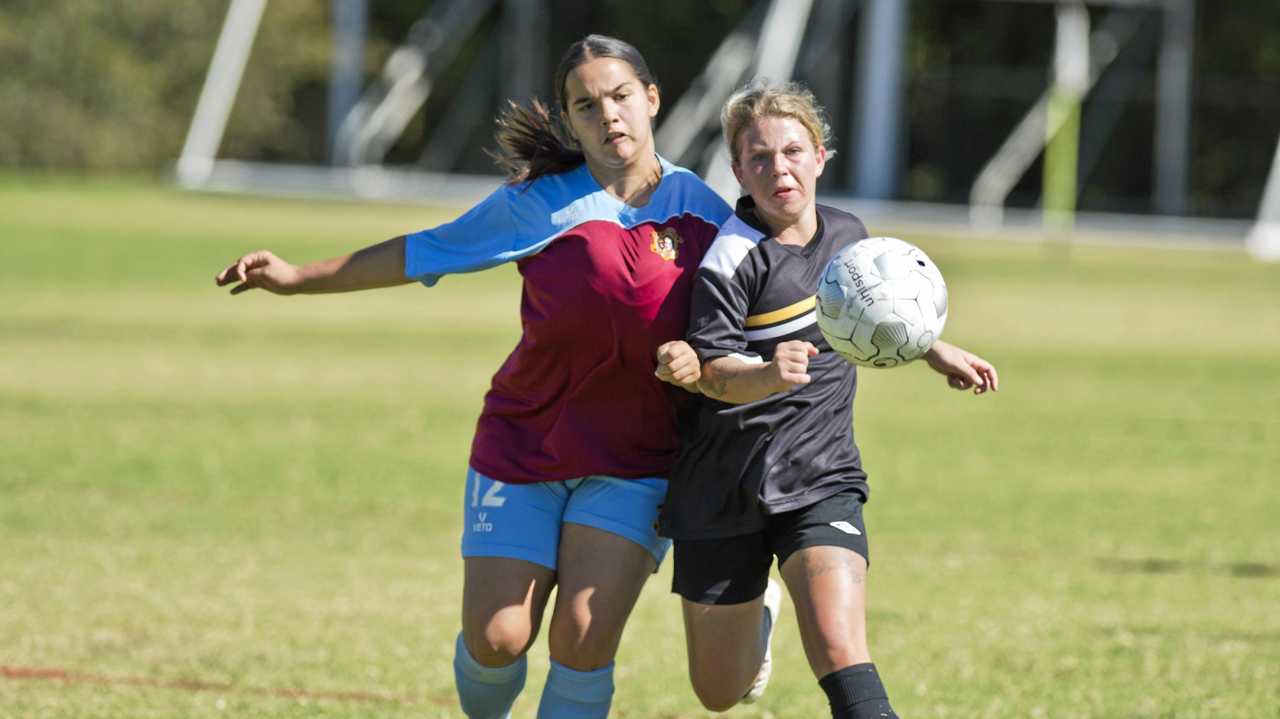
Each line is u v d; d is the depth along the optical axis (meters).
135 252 97.56
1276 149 185.50
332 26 193.75
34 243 100.38
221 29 189.50
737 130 17.62
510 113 18.39
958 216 158.88
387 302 83.50
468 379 56.91
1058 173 151.25
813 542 17.05
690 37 184.25
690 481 17.55
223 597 27.31
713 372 16.73
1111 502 38.00
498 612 17.70
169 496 36.06
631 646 25.12
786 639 26.16
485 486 18.27
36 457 40.19
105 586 27.83
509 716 20.95
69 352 60.22
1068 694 22.44
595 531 17.84
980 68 189.50
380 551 31.30
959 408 53.53
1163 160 175.88
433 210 138.88
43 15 180.50
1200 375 62.41
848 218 18.12
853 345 16.91
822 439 17.41
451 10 177.50
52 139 180.75
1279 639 25.72
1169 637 25.77
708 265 17.31
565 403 18.03
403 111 174.12
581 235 17.88
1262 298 95.81
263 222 120.19
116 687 21.94
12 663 23.02
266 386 53.88
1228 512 37.03
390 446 43.47
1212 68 187.12
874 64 161.62
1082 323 80.19
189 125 188.88
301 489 37.28
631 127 17.86
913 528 34.69
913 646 25.06
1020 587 29.33
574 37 181.12
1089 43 174.75
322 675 22.80
